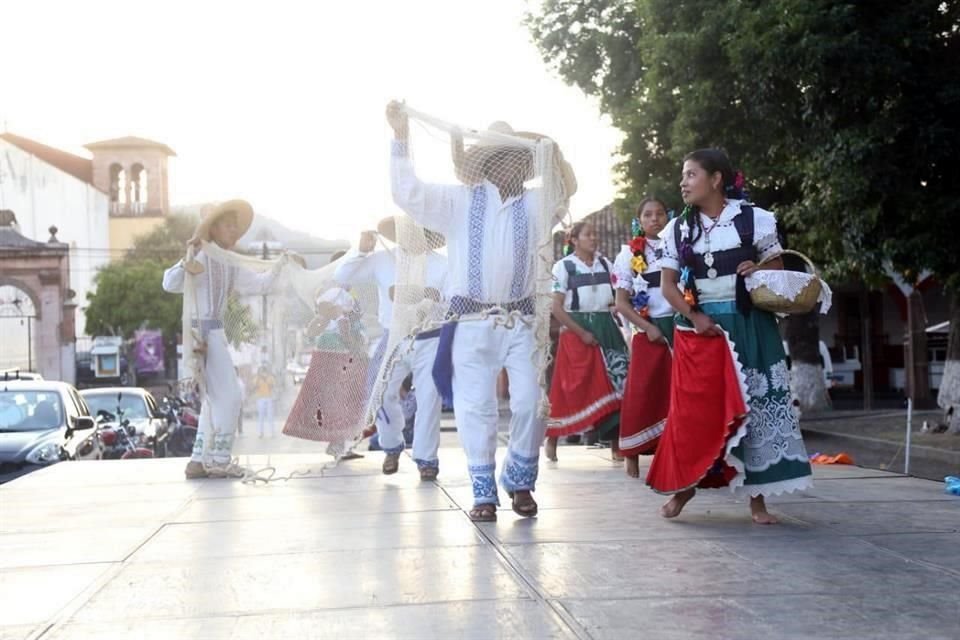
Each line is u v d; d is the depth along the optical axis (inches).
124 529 229.1
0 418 495.8
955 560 182.5
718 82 638.5
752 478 212.8
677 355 219.3
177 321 1926.7
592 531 213.9
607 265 345.1
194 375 318.7
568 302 341.7
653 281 303.6
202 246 323.6
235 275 327.6
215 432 320.8
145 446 635.5
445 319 232.5
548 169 229.0
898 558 184.4
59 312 1817.2
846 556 186.4
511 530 216.8
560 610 153.9
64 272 1820.9
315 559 191.8
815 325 920.9
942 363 1183.6
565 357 343.0
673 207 794.8
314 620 151.6
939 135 545.3
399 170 227.3
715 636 140.2
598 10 900.6
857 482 279.1
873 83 556.1
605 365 339.3
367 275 328.8
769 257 212.8
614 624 146.3
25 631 149.6
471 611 154.5
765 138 649.6
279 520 236.1
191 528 228.4
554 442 349.7
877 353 1310.3
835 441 708.7
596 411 337.4
